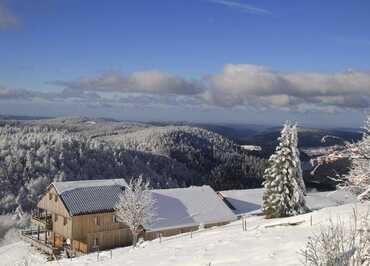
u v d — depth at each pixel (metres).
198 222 53.06
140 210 41.41
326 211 26.98
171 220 51.72
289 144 44.50
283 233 23.61
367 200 11.29
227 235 27.14
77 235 47.31
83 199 49.62
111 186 54.59
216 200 60.34
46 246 49.59
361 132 11.38
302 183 44.62
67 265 27.91
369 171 10.93
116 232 49.44
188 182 176.62
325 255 9.27
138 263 22.31
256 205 66.44
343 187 11.40
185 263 20.09
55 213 50.16
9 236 91.56
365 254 9.15
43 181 122.50
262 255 18.50
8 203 111.56
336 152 11.10
